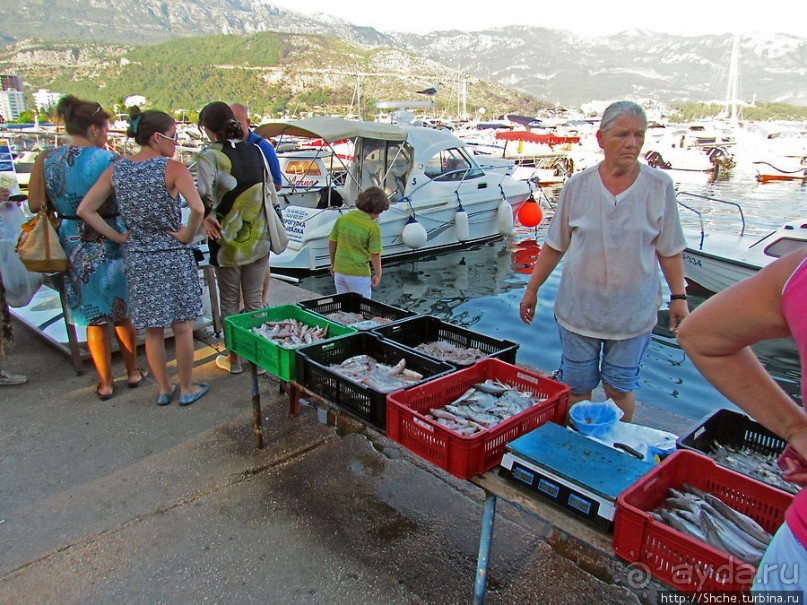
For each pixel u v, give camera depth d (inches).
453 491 108.0
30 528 96.8
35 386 149.1
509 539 95.2
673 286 105.4
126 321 142.9
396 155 415.8
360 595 83.3
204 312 195.8
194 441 124.0
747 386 47.3
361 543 94.0
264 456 118.3
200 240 170.7
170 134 128.7
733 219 615.5
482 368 98.0
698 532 58.2
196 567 88.5
